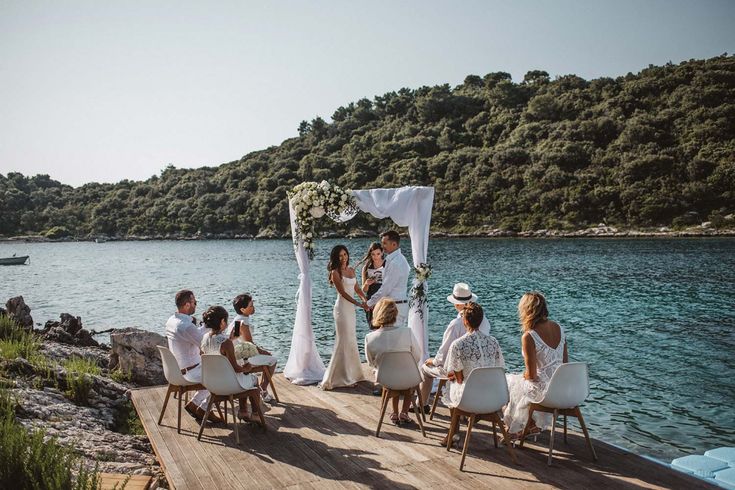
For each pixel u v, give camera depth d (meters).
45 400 7.02
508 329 16.45
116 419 7.32
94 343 12.45
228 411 6.69
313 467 5.01
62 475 3.93
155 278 38.97
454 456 5.21
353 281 7.49
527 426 5.31
